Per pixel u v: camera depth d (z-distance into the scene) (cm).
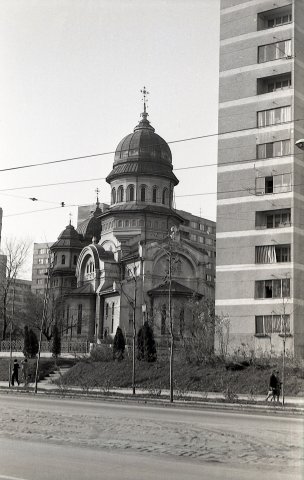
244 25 5578
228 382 3978
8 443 1451
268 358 4275
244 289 5225
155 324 6294
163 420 1994
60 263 9419
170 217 8131
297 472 1098
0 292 8581
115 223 8131
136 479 1050
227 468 1138
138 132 8469
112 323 7319
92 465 1177
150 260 7081
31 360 5372
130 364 4684
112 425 1822
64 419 1989
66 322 7925
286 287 5056
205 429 1733
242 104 5475
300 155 5234
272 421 2017
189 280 7288
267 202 5238
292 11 5375
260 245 5231
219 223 5431
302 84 5328
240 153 5422
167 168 8344
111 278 7700
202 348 4472
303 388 3656
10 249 8056
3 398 3189
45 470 1132
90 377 4634
